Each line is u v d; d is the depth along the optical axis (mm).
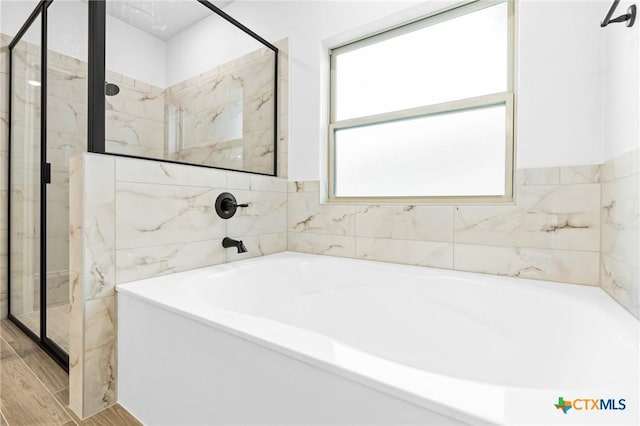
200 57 1750
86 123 1321
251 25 2311
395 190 1808
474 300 1271
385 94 1833
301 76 2041
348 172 1975
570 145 1246
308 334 752
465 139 1596
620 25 1006
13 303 2105
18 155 2025
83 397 1141
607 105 1125
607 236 1103
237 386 788
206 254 1587
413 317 1393
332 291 1630
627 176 924
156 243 1370
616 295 1003
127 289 1167
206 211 1597
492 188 1528
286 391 689
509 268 1372
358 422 583
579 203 1231
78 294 1166
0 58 2113
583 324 927
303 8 2025
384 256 1710
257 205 1901
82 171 1149
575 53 1233
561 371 943
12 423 1124
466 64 1591
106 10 1342
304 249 2035
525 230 1340
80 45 1402
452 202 1623
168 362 996
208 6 1794
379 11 1719
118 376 1220
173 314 970
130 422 1128
